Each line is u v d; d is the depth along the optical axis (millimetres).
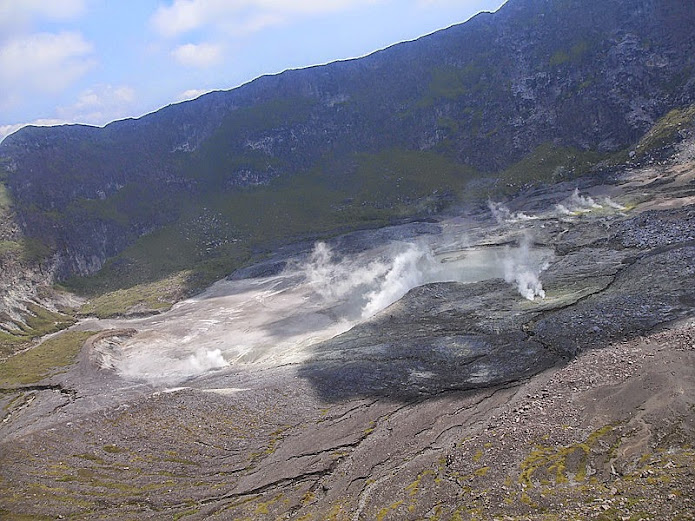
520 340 65125
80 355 98625
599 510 33031
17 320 127188
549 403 48719
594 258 93812
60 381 87125
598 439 41438
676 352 50438
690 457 36062
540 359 59312
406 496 41438
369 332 79688
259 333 99375
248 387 65375
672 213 103625
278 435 54906
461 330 72562
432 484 41969
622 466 37844
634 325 60656
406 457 47281
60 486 51406
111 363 93250
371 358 67812
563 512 34094
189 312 122938
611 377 49656
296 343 89312
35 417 70562
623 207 124500
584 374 52031
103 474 52406
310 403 59281
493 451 43562
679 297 65500
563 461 39938
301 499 44938
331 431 53750
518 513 35500
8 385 88375
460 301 85312
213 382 72312
